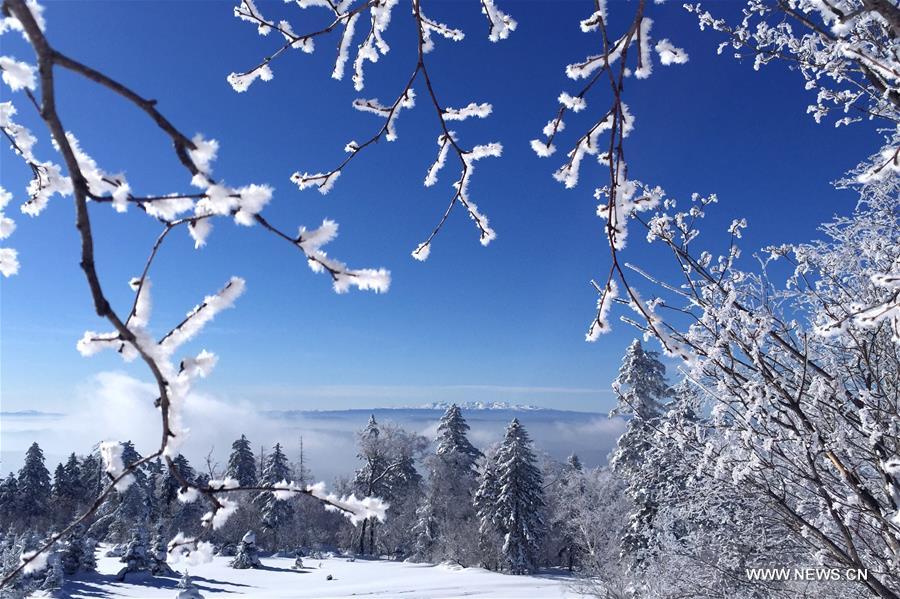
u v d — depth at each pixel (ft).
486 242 8.04
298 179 7.57
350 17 8.23
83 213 3.24
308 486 4.32
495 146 7.73
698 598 19.26
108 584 91.45
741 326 12.75
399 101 7.79
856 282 13.52
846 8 6.48
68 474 182.80
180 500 4.15
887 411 11.82
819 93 12.39
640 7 5.24
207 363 3.96
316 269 4.29
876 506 11.43
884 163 6.87
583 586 46.68
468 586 92.53
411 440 171.63
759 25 12.05
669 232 13.60
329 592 92.73
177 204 3.70
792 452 12.96
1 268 6.35
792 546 16.56
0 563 78.59
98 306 3.33
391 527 154.40
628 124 6.60
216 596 89.51
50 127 3.06
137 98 3.27
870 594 14.07
